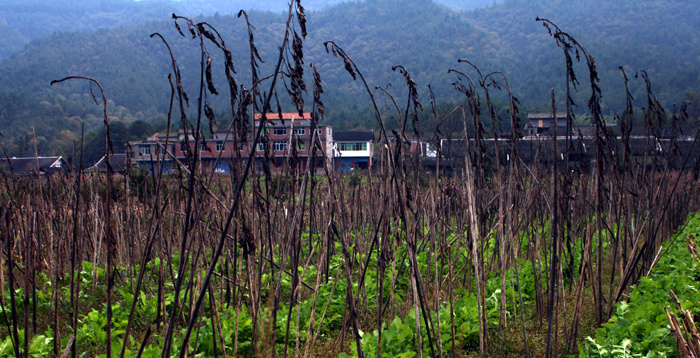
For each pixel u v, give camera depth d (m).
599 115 5.35
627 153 6.05
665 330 5.18
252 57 3.82
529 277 8.10
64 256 8.54
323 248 4.18
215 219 6.01
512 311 7.32
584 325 6.61
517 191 6.46
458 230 7.82
